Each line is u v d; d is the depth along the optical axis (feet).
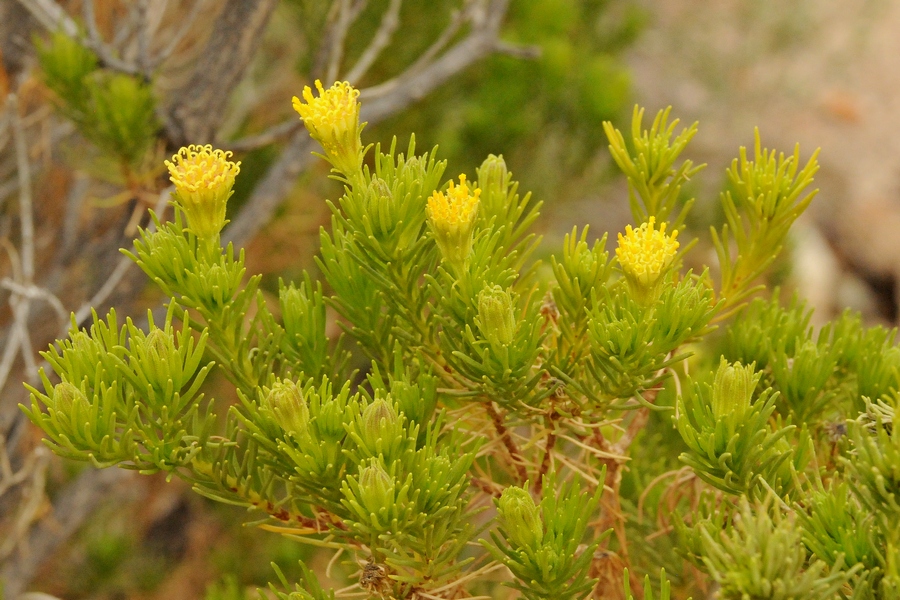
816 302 6.89
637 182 1.62
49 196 2.97
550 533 1.43
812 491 1.44
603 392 1.50
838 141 8.86
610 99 3.92
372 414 1.42
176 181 1.49
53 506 3.11
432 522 1.45
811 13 8.84
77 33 1.99
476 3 2.71
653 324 1.47
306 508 1.67
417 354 1.55
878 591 1.40
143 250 1.49
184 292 1.49
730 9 8.68
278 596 1.48
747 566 1.35
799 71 9.29
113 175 2.00
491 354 1.47
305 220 3.45
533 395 1.52
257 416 1.46
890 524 1.38
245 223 2.47
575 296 1.52
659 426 1.82
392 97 2.79
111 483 2.99
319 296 1.55
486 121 3.87
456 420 1.56
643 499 1.66
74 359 1.45
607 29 4.73
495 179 1.57
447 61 2.82
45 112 2.45
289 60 3.65
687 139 1.60
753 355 1.62
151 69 2.06
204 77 2.05
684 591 1.65
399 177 1.50
